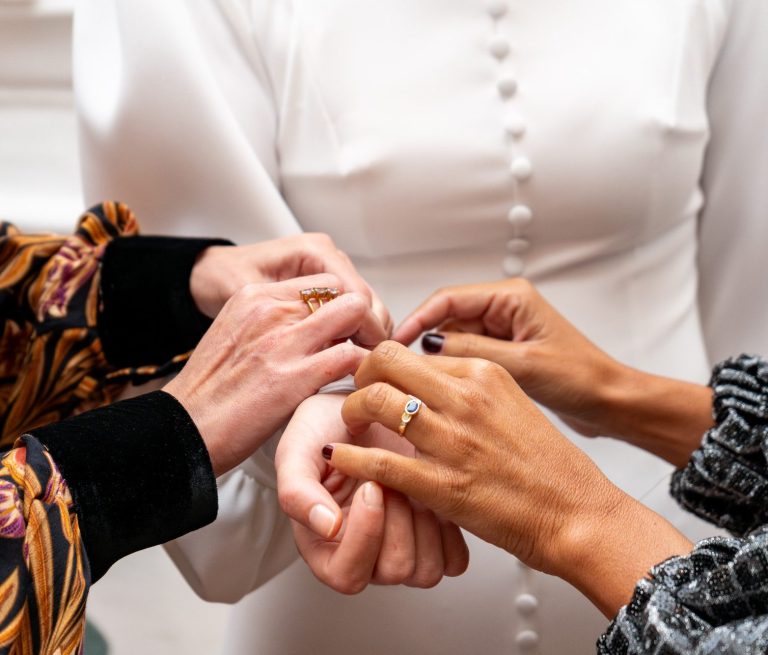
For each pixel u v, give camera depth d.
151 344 0.78
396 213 0.80
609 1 0.80
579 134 0.79
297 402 0.72
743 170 0.86
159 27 0.78
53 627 0.63
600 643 0.64
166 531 0.68
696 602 0.62
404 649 0.82
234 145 0.79
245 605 0.85
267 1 0.79
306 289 0.74
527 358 0.79
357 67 0.79
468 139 0.79
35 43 1.13
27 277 0.79
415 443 0.67
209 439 0.71
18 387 0.78
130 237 0.80
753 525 0.74
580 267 0.83
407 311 0.83
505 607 0.82
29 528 0.63
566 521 0.66
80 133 0.82
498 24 0.79
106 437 0.67
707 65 0.82
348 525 0.66
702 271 0.91
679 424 0.80
